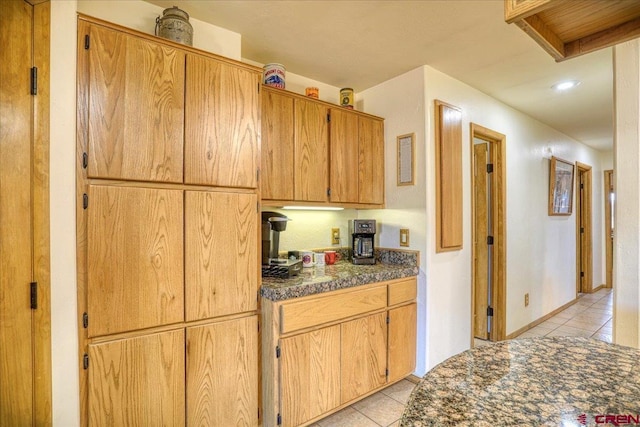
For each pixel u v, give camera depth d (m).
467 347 2.78
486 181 3.28
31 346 1.15
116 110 1.36
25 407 1.14
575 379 0.81
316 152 2.23
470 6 1.71
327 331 1.90
